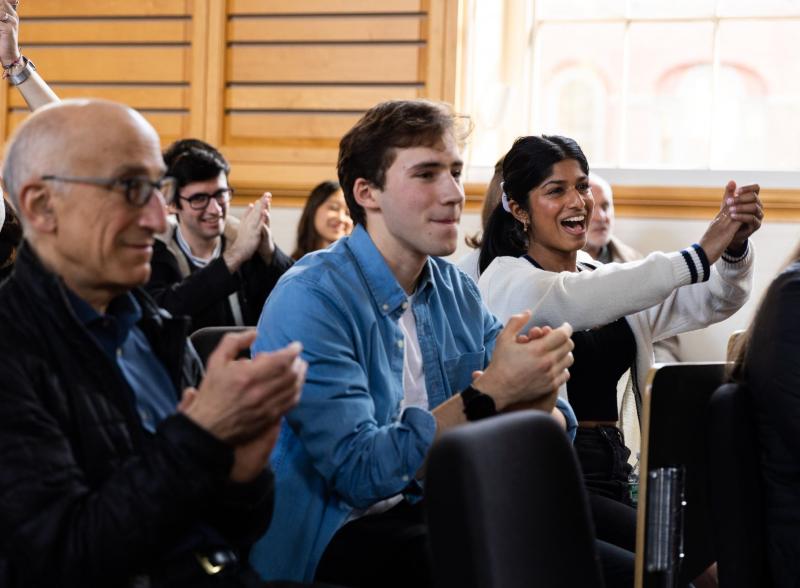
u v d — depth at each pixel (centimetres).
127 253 149
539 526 141
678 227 427
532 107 464
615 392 271
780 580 203
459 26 448
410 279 210
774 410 199
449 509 129
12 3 337
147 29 469
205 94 465
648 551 188
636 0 457
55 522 132
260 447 147
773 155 446
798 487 201
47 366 142
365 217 209
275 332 194
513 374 188
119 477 134
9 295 145
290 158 458
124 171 147
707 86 450
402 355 205
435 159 200
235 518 155
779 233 417
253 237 333
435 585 129
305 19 459
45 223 147
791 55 444
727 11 449
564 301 256
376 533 192
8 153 150
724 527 200
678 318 283
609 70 459
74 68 475
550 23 464
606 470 260
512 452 140
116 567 132
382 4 452
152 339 165
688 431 198
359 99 455
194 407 137
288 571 194
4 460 134
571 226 270
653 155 455
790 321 198
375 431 188
